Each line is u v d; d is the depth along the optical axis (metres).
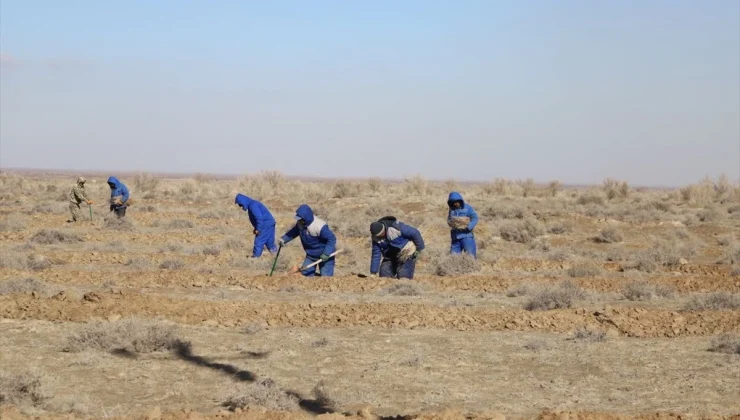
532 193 59.03
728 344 13.12
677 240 33.31
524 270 24.33
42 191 61.84
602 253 28.84
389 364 12.00
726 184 54.19
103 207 45.81
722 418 9.31
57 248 27.05
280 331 14.02
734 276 22.92
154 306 15.37
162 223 36.22
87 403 9.73
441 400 10.31
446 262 22.97
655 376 11.57
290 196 54.41
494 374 11.62
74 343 12.28
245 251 27.22
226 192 57.03
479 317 15.28
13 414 8.77
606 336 13.82
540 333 14.39
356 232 33.97
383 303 17.05
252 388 10.02
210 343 12.98
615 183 57.19
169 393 10.33
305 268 20.38
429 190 57.75
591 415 9.17
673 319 15.30
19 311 14.70
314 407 9.95
